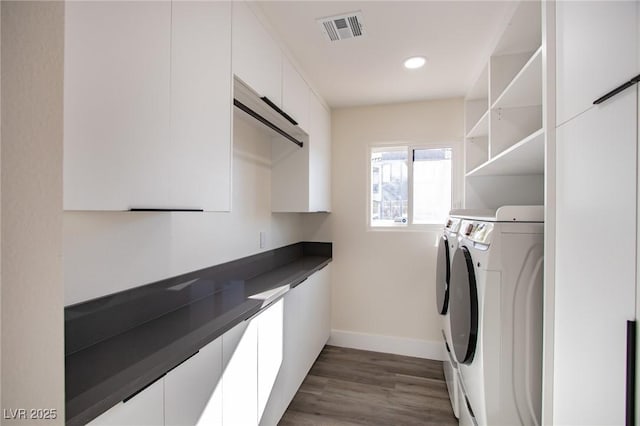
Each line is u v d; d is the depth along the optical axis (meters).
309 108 2.38
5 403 0.32
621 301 0.66
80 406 0.67
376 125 2.99
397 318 2.93
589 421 0.77
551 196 0.97
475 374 1.26
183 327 1.17
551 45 0.97
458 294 1.54
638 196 0.62
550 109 0.97
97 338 1.04
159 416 0.88
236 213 1.96
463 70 2.22
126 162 0.80
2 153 0.31
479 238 1.28
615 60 0.68
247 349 1.39
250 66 1.45
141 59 0.85
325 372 2.52
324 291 2.81
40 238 0.34
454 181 2.84
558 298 0.93
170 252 1.41
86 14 0.70
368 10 1.55
